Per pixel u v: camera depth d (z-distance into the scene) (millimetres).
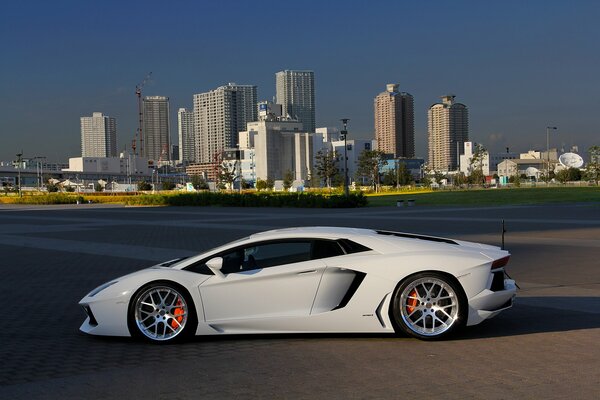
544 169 164750
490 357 5969
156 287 6863
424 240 7090
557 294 9398
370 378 5379
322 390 5090
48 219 36188
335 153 137000
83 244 19547
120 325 6887
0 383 5496
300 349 6457
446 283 6551
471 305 6551
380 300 6621
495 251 6918
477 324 7090
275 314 6766
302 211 40094
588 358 5871
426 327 6629
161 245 18516
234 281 6801
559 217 26844
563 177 131375
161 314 6898
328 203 45781
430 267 6570
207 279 6852
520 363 5742
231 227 25703
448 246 6883
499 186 112188
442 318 6641
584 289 9805
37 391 5246
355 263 6703
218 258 6719
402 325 6590
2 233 25125
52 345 6930
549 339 6637
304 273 6754
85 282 11828
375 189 100938
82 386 5359
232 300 6805
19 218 38344
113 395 5098
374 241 6883
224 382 5383
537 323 7426
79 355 6445
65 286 11383
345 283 6730
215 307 6809
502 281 6852
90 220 34000
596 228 20938
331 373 5562
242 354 6312
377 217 30406
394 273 6613
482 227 22375
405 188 107625
